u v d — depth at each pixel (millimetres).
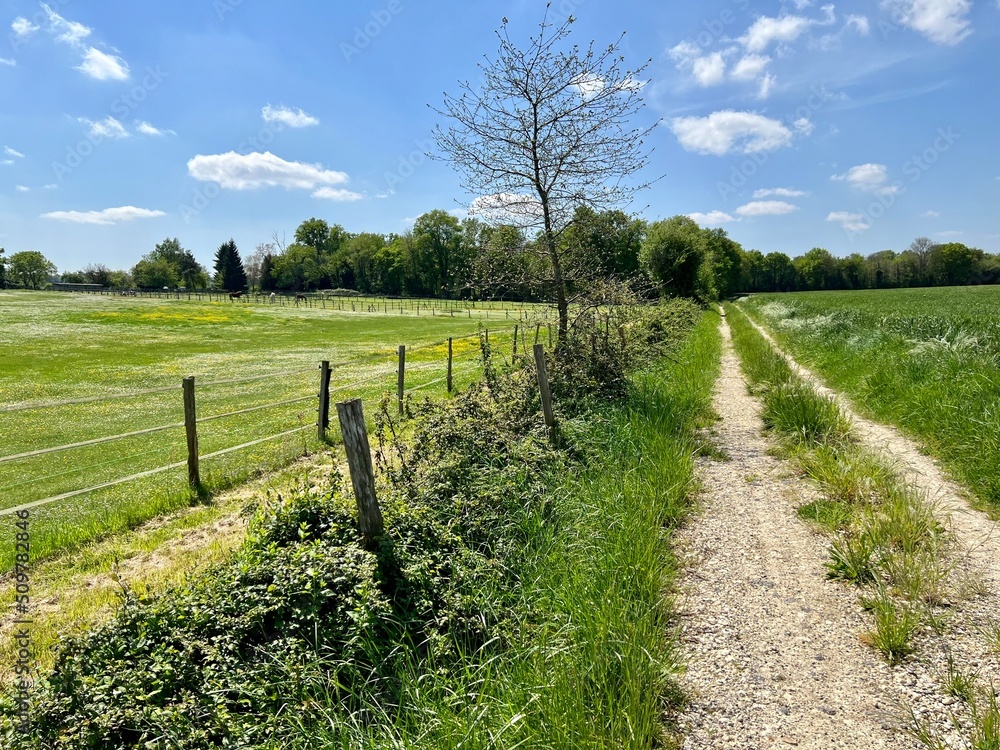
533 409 7922
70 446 6531
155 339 36125
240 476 8289
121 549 6109
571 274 10289
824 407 8477
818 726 3057
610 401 8891
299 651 3402
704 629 3943
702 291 45094
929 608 3994
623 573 4238
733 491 6449
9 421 12797
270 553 4070
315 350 30344
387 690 3383
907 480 6215
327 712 3014
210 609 3586
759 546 5121
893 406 8953
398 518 4539
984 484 5852
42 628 4590
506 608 4008
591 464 6352
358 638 3475
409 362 23297
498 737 2771
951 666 3311
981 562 4535
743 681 3422
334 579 3768
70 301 63938
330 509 4547
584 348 9852
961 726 2973
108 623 3518
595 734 2887
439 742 2830
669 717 3164
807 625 3949
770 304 45250
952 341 11406
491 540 4840
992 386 7914
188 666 3234
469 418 6715
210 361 25594
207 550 5992
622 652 3377
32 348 30000
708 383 12352
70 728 2842
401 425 8398
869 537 4859
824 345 16453
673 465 6512
